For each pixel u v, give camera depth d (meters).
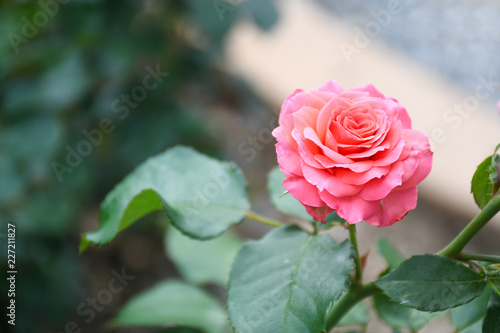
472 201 1.42
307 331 0.54
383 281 0.55
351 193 0.54
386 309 0.66
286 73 1.79
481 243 1.37
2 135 0.98
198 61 1.25
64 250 1.06
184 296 0.74
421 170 0.55
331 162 0.55
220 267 0.76
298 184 0.55
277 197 0.63
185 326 0.70
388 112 0.56
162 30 1.16
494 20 1.84
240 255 0.58
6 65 1.01
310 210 0.55
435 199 1.45
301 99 0.57
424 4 1.94
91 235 0.62
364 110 0.56
